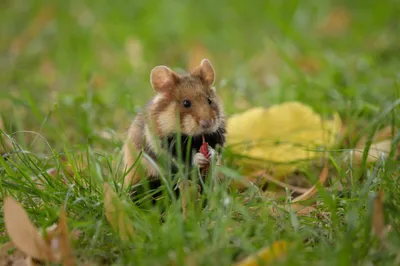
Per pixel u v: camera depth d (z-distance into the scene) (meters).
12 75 18.06
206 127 9.88
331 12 22.78
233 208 8.75
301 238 7.97
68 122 14.33
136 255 7.60
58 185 9.45
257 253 7.54
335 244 7.92
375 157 10.15
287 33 17.89
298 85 14.82
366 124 12.80
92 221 8.30
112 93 15.96
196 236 7.75
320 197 9.19
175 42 20.64
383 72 15.58
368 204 8.01
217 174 9.56
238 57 19.19
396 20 21.14
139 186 9.76
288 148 11.68
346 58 17.89
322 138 11.62
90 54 19.11
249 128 12.14
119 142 11.57
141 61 18.38
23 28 22.67
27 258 7.97
